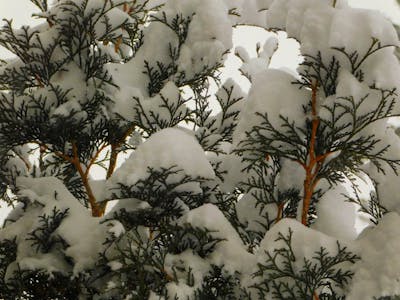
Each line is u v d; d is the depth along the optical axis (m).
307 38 3.97
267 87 4.19
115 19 5.18
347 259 3.49
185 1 5.48
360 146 3.98
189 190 4.37
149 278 4.13
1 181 5.43
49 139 4.90
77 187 5.73
